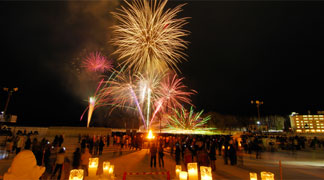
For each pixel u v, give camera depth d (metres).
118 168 12.19
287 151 23.52
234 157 13.68
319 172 11.38
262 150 22.94
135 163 14.16
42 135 29.20
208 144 18.73
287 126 95.69
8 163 12.47
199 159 10.93
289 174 10.80
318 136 37.75
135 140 23.56
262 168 12.55
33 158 3.35
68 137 28.45
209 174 5.57
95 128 30.11
